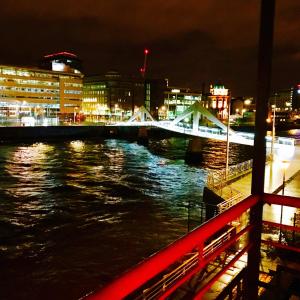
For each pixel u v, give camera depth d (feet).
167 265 6.84
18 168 193.67
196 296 9.45
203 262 8.99
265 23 11.21
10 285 64.64
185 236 7.76
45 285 64.85
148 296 30.66
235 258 11.14
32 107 458.50
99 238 88.74
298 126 647.15
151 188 150.20
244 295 13.21
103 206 119.65
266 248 45.78
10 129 337.31
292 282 16.03
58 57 613.11
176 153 285.84
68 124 425.69
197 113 285.64
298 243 49.16
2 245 83.05
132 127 432.66
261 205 11.97
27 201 124.57
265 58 11.30
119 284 5.74
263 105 11.48
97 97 605.73
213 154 280.92
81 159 236.63
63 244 84.17
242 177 104.94
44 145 317.22
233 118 651.66
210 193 84.38
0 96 427.33
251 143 217.36
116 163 222.89
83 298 5.30
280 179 100.68
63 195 135.13
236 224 52.95
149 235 91.45
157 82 650.43
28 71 451.12
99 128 406.00
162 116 653.71
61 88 483.51
